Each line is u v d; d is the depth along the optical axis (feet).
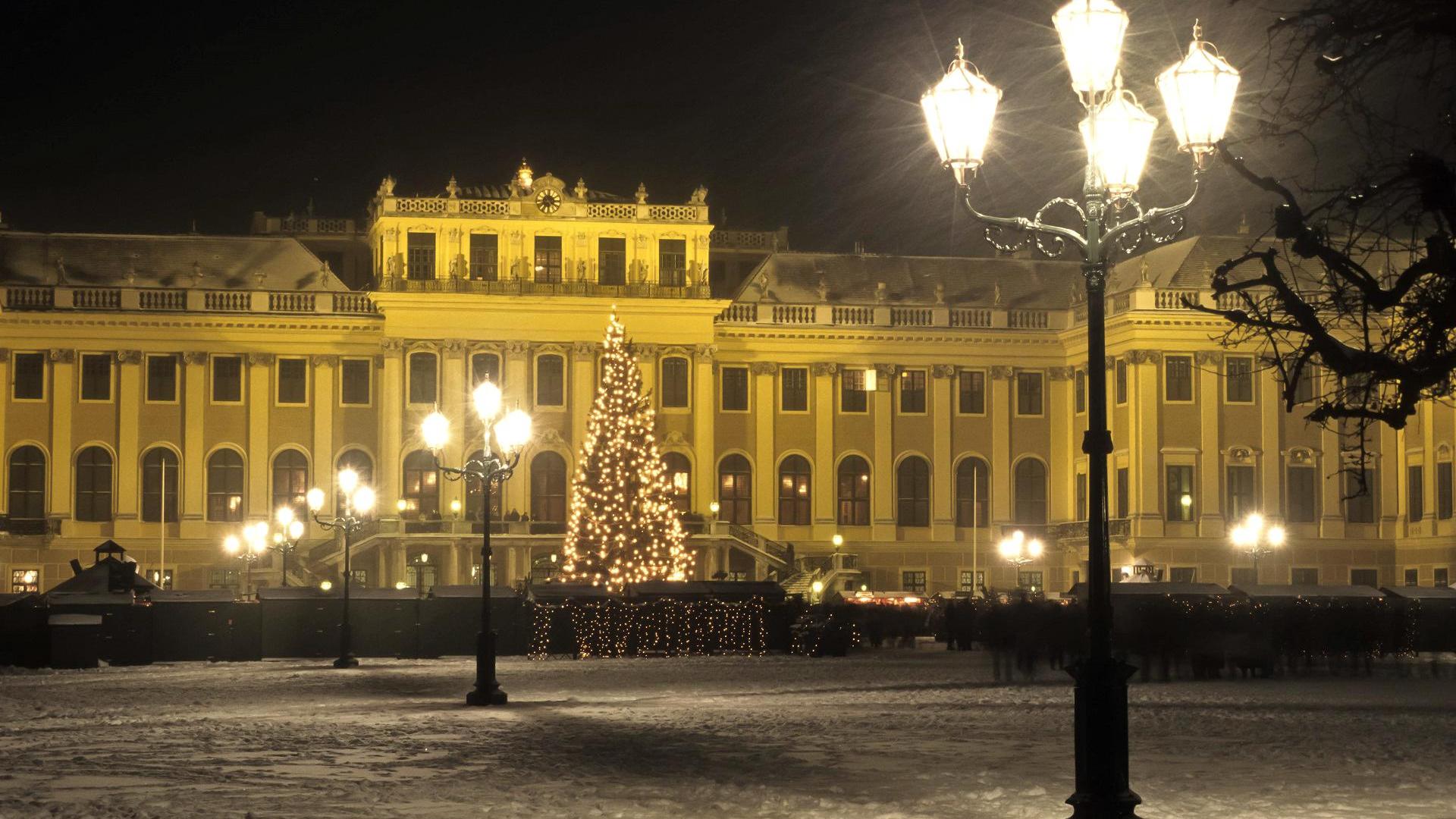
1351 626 173.99
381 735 95.35
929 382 344.08
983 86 55.47
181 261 336.90
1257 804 64.34
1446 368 37.88
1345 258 38.60
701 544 326.65
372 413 330.34
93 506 322.75
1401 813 61.72
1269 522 323.16
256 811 62.08
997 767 78.28
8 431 320.70
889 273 356.38
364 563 321.73
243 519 325.83
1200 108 53.06
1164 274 332.39
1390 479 326.44
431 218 326.85
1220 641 159.63
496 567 322.75
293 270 338.95
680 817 60.39
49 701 128.67
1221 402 323.37
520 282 327.47
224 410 326.85
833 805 63.46
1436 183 35.76
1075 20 54.54
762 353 341.21
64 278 324.19
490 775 74.49
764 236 377.30
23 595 204.23
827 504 340.59
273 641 212.64
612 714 111.65
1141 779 72.95
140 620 200.75
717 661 202.49
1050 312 345.92
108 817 59.82
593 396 331.16
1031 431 345.72
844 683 150.92
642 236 332.80
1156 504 320.50
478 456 124.16
